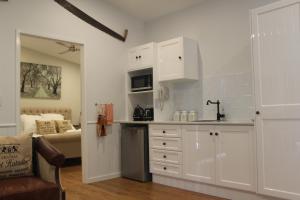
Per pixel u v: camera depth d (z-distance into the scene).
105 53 4.55
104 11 4.57
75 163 5.89
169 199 3.35
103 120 4.37
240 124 3.11
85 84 4.29
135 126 4.59
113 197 3.48
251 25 3.03
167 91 4.48
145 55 4.48
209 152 3.42
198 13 4.26
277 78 2.83
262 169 2.93
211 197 3.39
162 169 4.00
